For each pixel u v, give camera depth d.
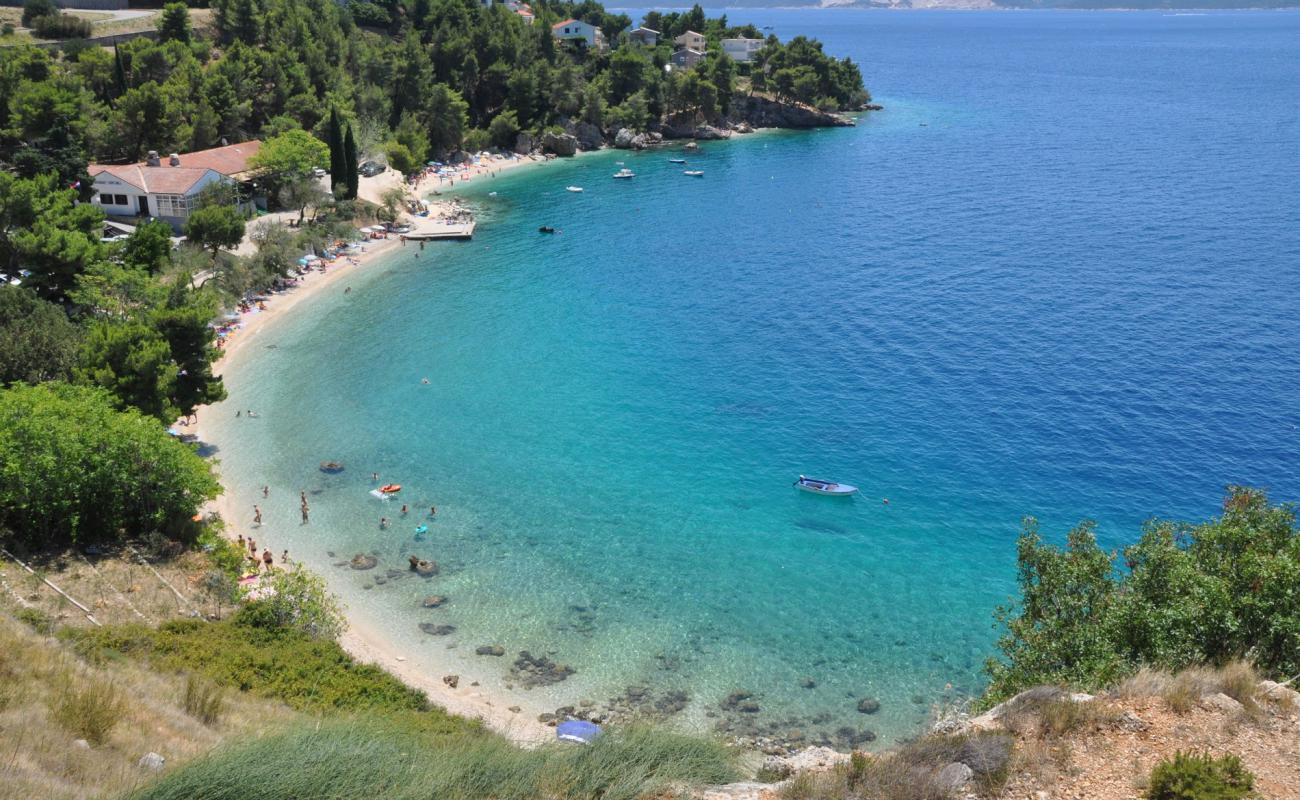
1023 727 23.89
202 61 161.12
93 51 144.00
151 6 192.00
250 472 68.38
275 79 154.75
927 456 73.69
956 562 60.03
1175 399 82.00
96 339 64.00
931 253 130.75
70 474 50.47
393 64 178.88
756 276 121.12
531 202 160.88
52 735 26.28
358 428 76.75
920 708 47.12
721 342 98.12
